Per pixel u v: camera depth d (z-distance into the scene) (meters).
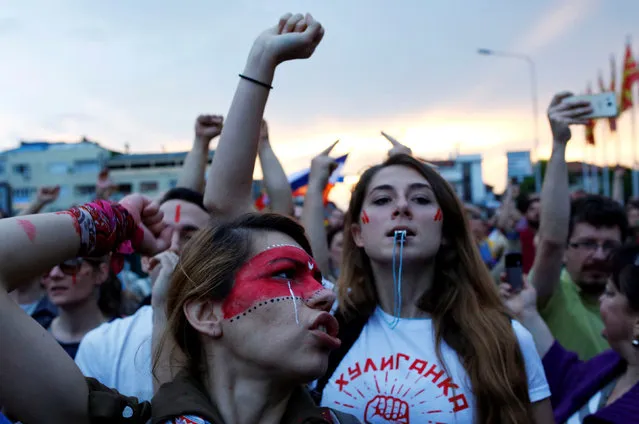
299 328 1.35
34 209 4.50
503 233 7.97
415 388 2.02
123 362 2.43
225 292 1.39
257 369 1.37
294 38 1.87
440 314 2.17
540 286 3.18
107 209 1.44
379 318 2.29
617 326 2.22
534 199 5.79
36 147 56.06
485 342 2.04
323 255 2.88
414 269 2.28
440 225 2.28
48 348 1.27
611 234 3.39
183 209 2.79
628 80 22.12
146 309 2.69
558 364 2.61
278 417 1.40
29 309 4.11
